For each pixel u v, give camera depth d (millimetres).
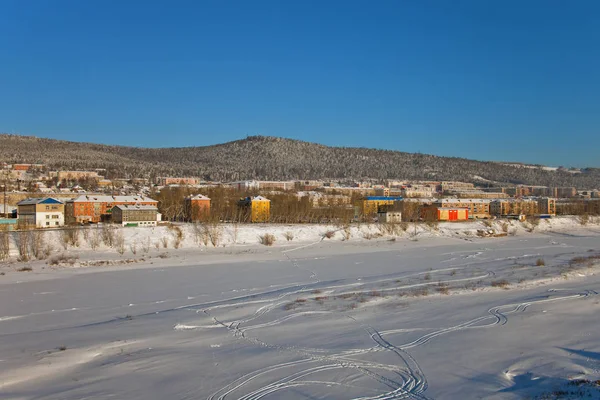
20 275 83875
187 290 70125
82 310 57312
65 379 33031
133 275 84750
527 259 103188
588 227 185000
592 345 40094
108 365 35625
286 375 32875
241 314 52750
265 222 166500
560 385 30406
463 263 98688
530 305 55406
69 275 84562
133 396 29719
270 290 69188
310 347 39625
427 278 77000
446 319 49094
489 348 39094
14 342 42531
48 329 48125
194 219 160625
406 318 49750
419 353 37750
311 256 112938
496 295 62281
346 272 87562
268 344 40812
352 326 46656
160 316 52719
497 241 147125
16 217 149625
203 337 43500
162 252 113062
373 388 30422
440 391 29891
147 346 40750
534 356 37031
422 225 162500
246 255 112562
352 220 172000
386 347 39406
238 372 33594
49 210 139625
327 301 59188
